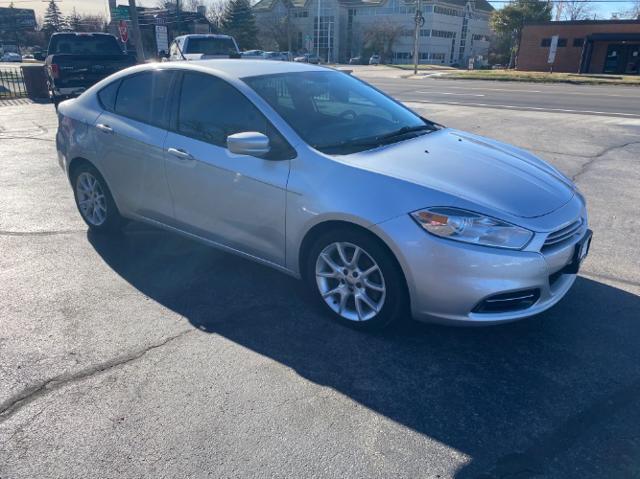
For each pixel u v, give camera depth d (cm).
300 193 335
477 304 296
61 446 246
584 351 321
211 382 291
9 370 300
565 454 242
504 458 240
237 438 251
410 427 259
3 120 1198
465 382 293
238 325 350
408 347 325
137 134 428
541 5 5969
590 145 916
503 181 330
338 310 348
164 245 482
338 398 279
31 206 589
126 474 230
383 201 307
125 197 457
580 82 2520
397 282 312
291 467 234
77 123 483
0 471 232
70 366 304
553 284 331
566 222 315
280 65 436
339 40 8288
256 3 8850
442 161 346
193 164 389
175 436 252
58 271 427
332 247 336
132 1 1836
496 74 3184
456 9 8075
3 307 369
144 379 293
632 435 253
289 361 311
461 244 292
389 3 7862
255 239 373
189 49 1559
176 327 347
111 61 1377
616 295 388
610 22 3666
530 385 290
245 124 370
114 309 368
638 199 612
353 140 363
